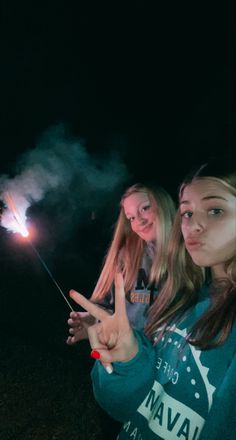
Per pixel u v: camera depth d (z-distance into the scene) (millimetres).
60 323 6492
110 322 1274
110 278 2578
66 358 5191
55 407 4070
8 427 3781
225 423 1047
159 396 1269
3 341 5734
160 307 1421
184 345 1240
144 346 1304
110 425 2900
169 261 1409
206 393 1149
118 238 2535
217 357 1145
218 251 1102
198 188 1126
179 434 1180
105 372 1326
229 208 1088
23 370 4852
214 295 1224
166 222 2174
